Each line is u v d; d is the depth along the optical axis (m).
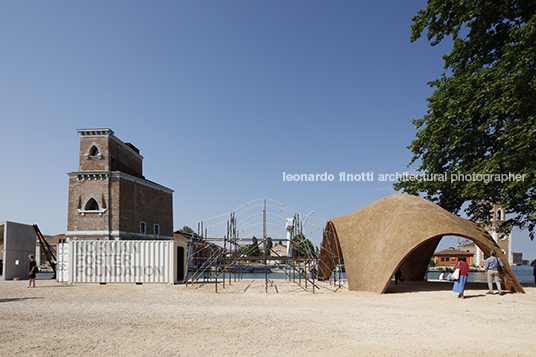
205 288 19.27
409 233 15.82
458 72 22.42
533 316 10.09
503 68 17.94
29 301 13.91
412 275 24.03
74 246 22.19
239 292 17.17
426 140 22.75
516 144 17.55
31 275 20.34
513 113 18.95
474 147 20.81
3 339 7.46
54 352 6.48
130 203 42.09
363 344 7.04
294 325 8.88
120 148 44.41
